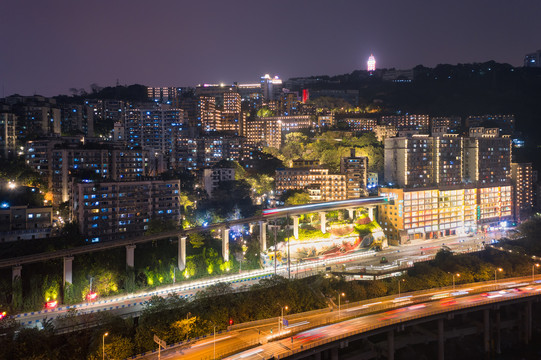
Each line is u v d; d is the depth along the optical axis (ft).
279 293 517.96
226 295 504.43
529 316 617.62
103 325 417.28
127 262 588.50
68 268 533.55
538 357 579.89
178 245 650.84
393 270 632.38
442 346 547.90
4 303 475.72
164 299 484.33
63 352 395.34
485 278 654.94
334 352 483.10
